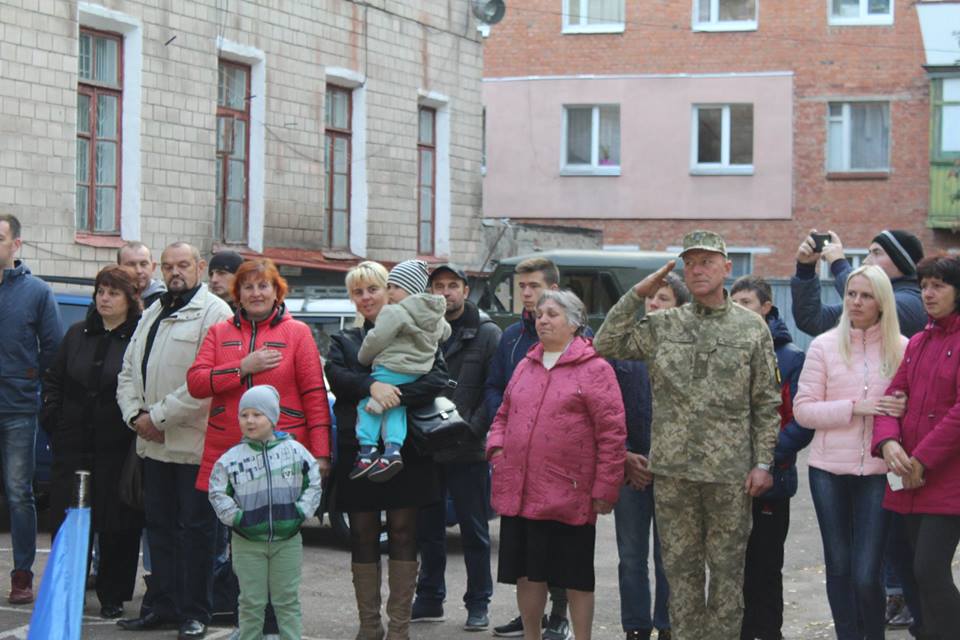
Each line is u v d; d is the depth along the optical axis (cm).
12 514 951
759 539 795
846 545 765
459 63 2370
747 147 3362
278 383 812
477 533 909
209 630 880
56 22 1623
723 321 735
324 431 820
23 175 1589
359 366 826
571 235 2853
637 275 2298
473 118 2420
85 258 1664
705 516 738
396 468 799
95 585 968
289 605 777
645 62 3378
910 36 3266
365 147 2155
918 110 3272
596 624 933
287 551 773
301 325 830
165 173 1788
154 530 866
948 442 695
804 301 852
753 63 3334
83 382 897
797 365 805
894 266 856
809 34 3306
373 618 839
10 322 945
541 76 3425
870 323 760
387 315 809
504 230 2627
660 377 738
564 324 778
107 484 893
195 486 838
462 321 939
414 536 839
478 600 911
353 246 2150
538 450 768
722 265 729
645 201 3384
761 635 795
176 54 1797
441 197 2359
